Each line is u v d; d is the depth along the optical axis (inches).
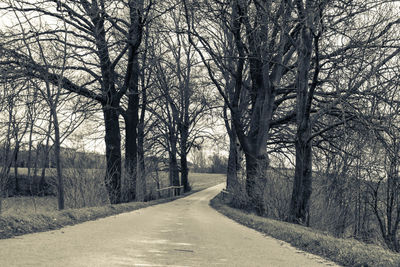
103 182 762.2
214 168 4699.8
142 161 1256.8
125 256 222.1
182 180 2105.1
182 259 226.7
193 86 1448.1
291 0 662.5
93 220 476.1
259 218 614.2
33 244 249.4
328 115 787.4
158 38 920.9
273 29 729.6
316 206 711.7
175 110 1616.6
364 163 671.8
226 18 743.1
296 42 758.5
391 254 277.1
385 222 725.3
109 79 900.0
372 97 644.7
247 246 309.1
